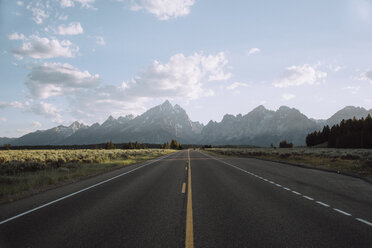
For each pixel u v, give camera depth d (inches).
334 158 1015.0
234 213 220.8
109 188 358.9
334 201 271.9
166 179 459.2
